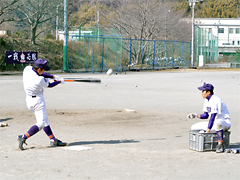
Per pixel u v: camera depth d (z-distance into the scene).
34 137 15.46
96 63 80.88
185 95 33.28
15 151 12.43
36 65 13.26
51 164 10.45
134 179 8.91
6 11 70.75
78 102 27.83
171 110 24.11
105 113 22.69
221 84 45.94
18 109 23.95
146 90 37.75
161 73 73.19
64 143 13.60
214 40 135.50
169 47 100.50
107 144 13.83
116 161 10.85
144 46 93.19
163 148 13.07
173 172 9.62
